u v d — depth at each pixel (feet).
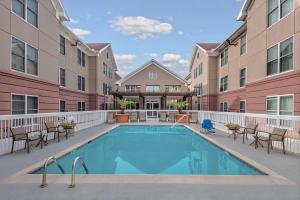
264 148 31.71
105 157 31.55
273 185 16.94
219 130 53.57
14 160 24.47
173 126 67.26
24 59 40.68
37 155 26.94
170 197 14.71
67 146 32.58
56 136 41.06
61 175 18.89
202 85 94.27
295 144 29.37
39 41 45.68
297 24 35.24
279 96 39.68
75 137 41.37
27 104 41.60
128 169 25.61
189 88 119.96
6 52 35.81
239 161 26.35
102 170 25.05
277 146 32.71
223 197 14.76
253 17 49.70
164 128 64.54
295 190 16.03
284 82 38.24
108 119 77.77
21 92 39.45
